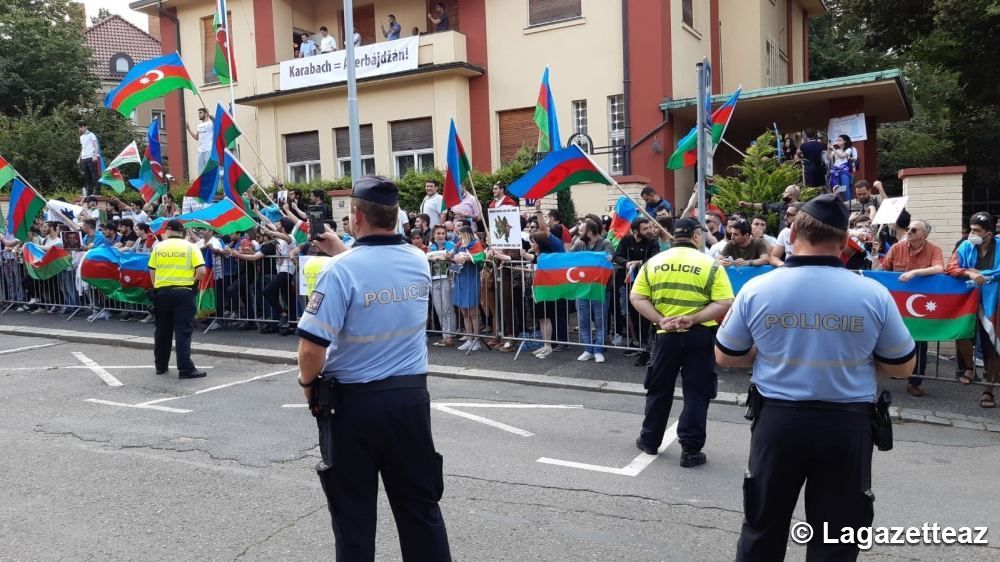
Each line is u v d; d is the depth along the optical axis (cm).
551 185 792
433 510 336
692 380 571
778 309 309
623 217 927
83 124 2839
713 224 1047
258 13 2114
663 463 583
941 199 1032
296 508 500
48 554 434
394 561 425
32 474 571
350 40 1125
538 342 1002
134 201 2109
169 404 781
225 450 624
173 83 1273
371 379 325
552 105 962
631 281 910
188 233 1204
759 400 320
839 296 302
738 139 1988
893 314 305
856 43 2853
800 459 307
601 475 557
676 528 463
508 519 478
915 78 2812
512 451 615
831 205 308
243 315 1205
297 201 1437
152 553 434
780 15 2208
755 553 320
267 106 2084
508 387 842
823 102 1579
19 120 2658
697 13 1809
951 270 754
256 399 797
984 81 2295
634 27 1622
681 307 559
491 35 1797
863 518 303
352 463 324
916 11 2248
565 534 455
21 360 1034
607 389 812
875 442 310
